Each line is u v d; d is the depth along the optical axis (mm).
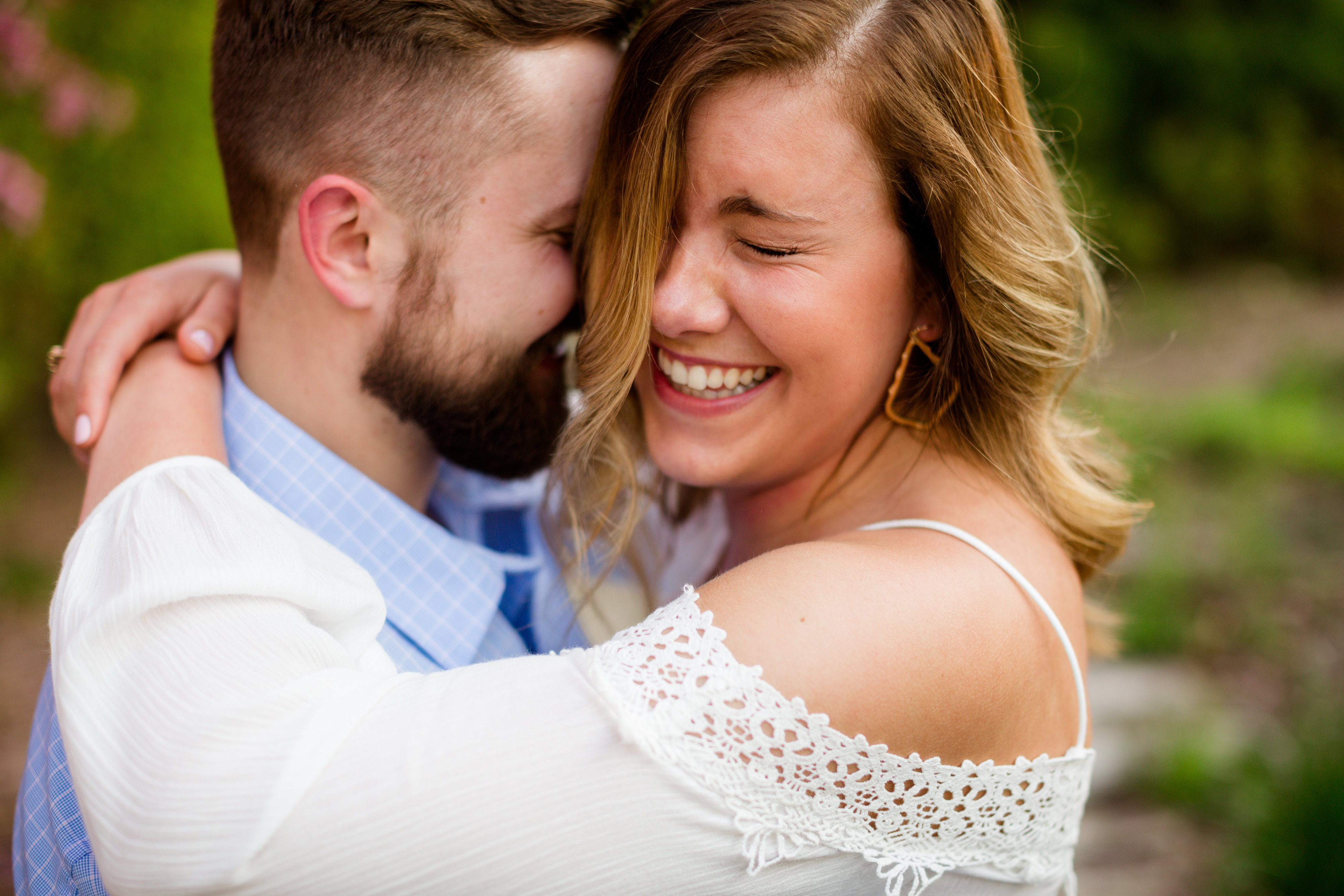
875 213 1179
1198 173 11039
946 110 1181
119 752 956
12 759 3027
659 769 928
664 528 1714
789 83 1120
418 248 1328
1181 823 3160
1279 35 11336
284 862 900
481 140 1294
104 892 1121
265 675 978
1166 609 4152
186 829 907
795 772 958
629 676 958
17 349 4926
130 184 4914
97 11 4773
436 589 1392
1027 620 1139
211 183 5133
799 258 1168
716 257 1188
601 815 921
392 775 917
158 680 971
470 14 1257
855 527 1337
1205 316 9250
